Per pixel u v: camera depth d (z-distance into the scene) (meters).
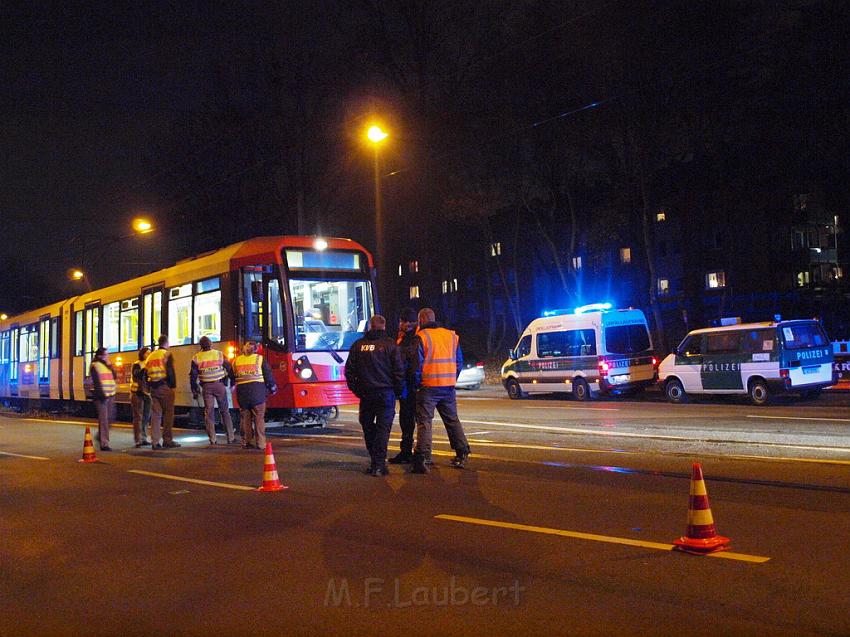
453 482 9.76
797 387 19.80
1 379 31.62
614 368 23.95
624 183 36.84
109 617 5.45
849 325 41.34
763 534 6.77
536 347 25.86
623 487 9.06
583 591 5.52
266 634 5.01
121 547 7.31
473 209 38.91
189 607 5.57
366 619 5.19
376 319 10.55
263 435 14.24
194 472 11.64
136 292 20.98
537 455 11.93
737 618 4.93
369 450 10.69
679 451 11.86
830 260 48.44
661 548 6.48
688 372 21.73
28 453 15.04
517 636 4.79
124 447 15.55
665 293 51.62
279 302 15.98
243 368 14.13
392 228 39.41
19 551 7.32
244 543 7.23
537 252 50.16
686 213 46.16
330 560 6.54
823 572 5.73
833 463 10.35
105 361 15.14
